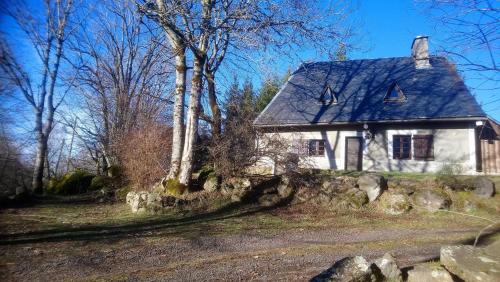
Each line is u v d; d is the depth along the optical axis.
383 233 10.12
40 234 8.95
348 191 13.65
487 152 18.72
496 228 10.20
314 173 14.95
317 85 22.86
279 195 13.98
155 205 12.24
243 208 13.01
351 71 24.11
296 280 6.29
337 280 5.27
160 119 22.78
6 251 7.49
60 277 6.27
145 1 11.67
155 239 8.96
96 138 25.91
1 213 11.63
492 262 5.40
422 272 5.46
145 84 25.47
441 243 8.92
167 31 12.97
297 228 10.69
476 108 18.27
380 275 5.59
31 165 17.86
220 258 7.61
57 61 19.30
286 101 22.56
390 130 19.84
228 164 13.93
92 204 14.23
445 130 18.91
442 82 20.86
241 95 16.66
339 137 20.64
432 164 18.73
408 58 23.72
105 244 8.34
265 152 14.16
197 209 12.67
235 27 12.37
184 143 13.97
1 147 15.21
